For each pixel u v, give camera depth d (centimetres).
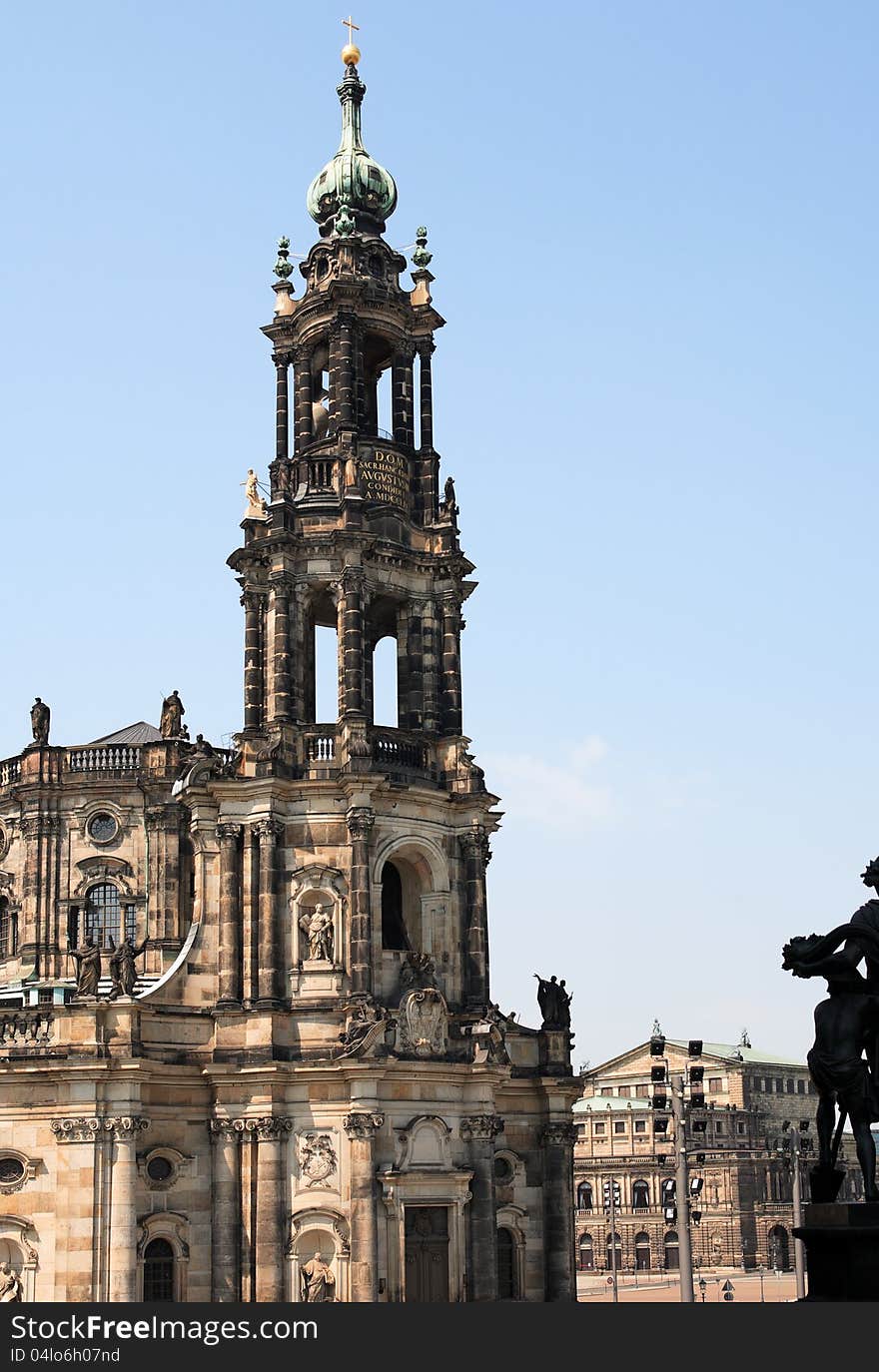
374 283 9456
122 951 8262
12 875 10631
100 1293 7731
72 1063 7888
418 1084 8362
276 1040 8256
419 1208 8281
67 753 10606
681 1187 7031
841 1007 3075
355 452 9206
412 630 9275
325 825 8544
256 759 8669
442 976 8756
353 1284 7956
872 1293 2828
